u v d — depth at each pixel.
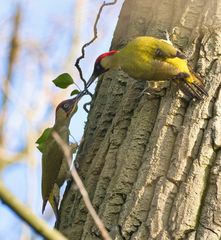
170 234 10.06
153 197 10.45
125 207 10.56
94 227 10.80
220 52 11.74
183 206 10.18
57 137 7.82
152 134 11.12
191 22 12.40
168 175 10.52
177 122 11.08
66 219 12.07
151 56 12.34
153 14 13.32
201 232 9.99
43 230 6.52
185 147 10.67
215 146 10.58
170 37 12.48
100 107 12.98
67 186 12.73
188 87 11.36
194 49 12.06
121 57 13.05
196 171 10.41
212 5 12.16
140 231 10.23
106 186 11.29
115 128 11.84
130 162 11.05
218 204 10.12
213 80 11.36
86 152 12.49
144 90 11.84
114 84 12.89
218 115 10.85
